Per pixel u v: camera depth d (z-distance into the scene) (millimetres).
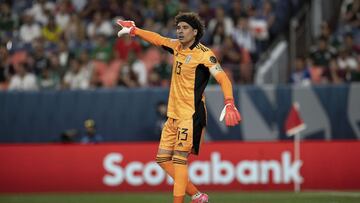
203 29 26391
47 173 47281
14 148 47469
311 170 47188
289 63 58938
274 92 52094
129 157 46844
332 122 52094
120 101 52219
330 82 55719
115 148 47000
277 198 39719
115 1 63312
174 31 59031
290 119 46719
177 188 26000
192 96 26062
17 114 52219
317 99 52125
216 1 64625
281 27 62344
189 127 25984
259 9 64562
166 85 55000
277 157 46938
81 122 52094
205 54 25984
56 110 52219
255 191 46125
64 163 47250
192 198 27344
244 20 60531
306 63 56688
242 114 52062
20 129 52156
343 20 63156
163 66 55469
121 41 57688
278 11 63188
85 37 61406
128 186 46719
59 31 62156
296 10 64000
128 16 62219
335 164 47312
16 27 62219
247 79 55969
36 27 62000
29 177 47281
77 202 39719
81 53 57000
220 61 56719
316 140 51938
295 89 52062
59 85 55875
